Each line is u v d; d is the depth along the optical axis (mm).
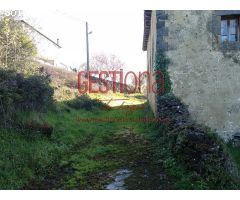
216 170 6578
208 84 10820
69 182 7141
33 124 9367
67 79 21469
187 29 10883
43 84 11297
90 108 16672
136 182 6938
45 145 8867
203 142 7070
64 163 8281
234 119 10750
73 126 11930
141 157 8641
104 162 8469
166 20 10922
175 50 10891
